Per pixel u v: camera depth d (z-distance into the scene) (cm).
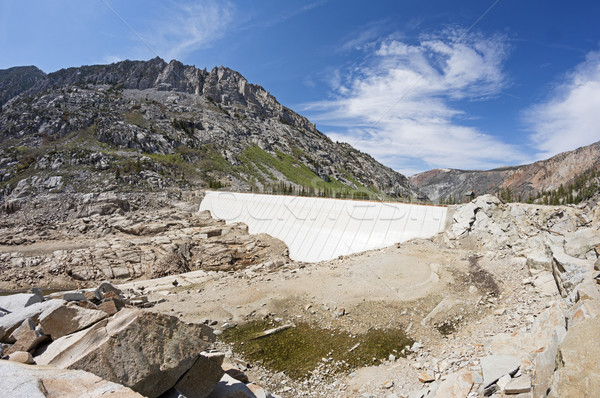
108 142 13038
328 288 2880
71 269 4819
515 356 1399
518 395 1115
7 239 5928
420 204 4191
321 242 5078
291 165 18500
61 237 6419
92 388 644
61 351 834
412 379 1634
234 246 6125
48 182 9344
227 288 3188
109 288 1975
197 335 974
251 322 2456
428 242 3581
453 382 1338
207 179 13012
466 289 2559
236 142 18350
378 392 1588
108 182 9869
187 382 938
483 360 1363
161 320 929
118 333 860
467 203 3622
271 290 2973
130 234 6844
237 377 1306
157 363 866
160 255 5394
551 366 1047
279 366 1914
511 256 2841
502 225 3178
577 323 1084
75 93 17325
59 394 602
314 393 1655
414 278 2842
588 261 1833
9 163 10225
